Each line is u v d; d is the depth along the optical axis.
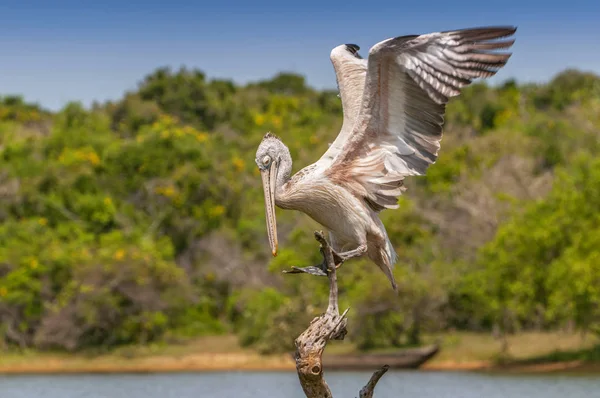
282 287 45.66
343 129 9.41
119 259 42.91
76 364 40.84
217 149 58.56
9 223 47.31
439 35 8.33
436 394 28.88
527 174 48.59
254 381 34.88
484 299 37.94
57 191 50.44
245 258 48.66
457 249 44.78
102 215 48.75
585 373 34.78
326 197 9.02
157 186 50.94
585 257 34.53
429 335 42.41
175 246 50.34
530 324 43.38
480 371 36.66
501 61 8.20
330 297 8.17
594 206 36.72
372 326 40.28
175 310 45.44
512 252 36.88
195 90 71.50
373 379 8.42
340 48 10.05
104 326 42.62
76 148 55.53
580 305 34.62
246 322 43.72
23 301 42.38
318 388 8.08
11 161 53.75
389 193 8.97
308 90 91.81
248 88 85.94
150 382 34.94
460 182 49.22
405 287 39.69
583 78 78.94
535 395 28.03
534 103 73.56
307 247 43.56
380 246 9.16
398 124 8.81
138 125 65.94
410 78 8.55
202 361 41.06
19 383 35.06
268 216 9.02
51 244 45.28
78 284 42.38
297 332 41.22
